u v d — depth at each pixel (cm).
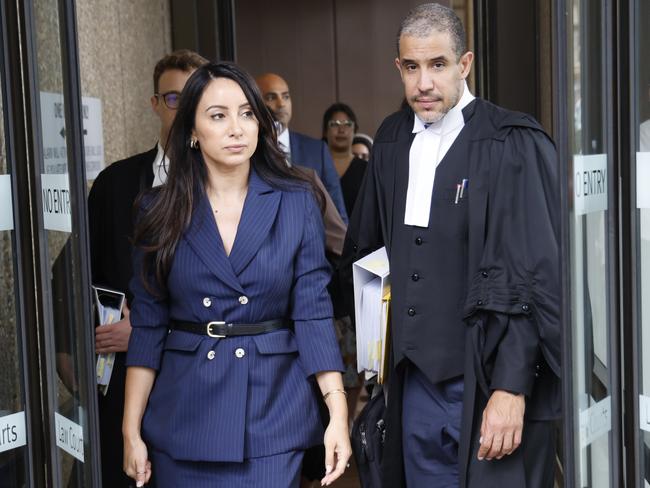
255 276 247
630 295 231
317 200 262
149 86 573
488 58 512
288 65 870
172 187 252
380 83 870
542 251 252
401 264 270
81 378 241
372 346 278
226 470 247
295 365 255
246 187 256
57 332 245
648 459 236
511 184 257
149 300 257
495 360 257
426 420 271
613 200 237
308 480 277
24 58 235
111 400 319
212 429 245
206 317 249
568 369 234
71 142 230
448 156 266
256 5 866
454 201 264
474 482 260
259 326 251
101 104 464
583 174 230
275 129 258
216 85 246
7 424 240
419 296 266
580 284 235
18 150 237
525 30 495
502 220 256
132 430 254
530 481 265
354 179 580
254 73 871
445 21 261
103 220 328
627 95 226
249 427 246
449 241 264
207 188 254
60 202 236
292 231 253
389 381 275
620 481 241
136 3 542
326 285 259
